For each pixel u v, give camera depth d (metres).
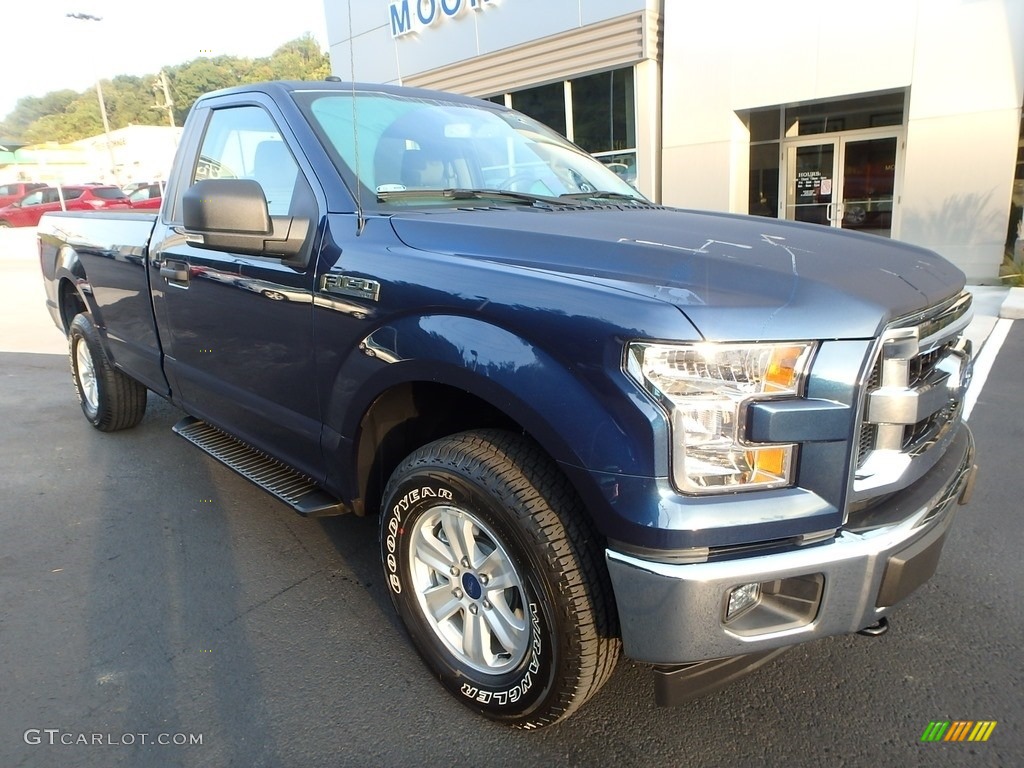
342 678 2.46
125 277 3.86
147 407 5.55
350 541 3.39
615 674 2.46
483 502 2.01
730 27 11.41
